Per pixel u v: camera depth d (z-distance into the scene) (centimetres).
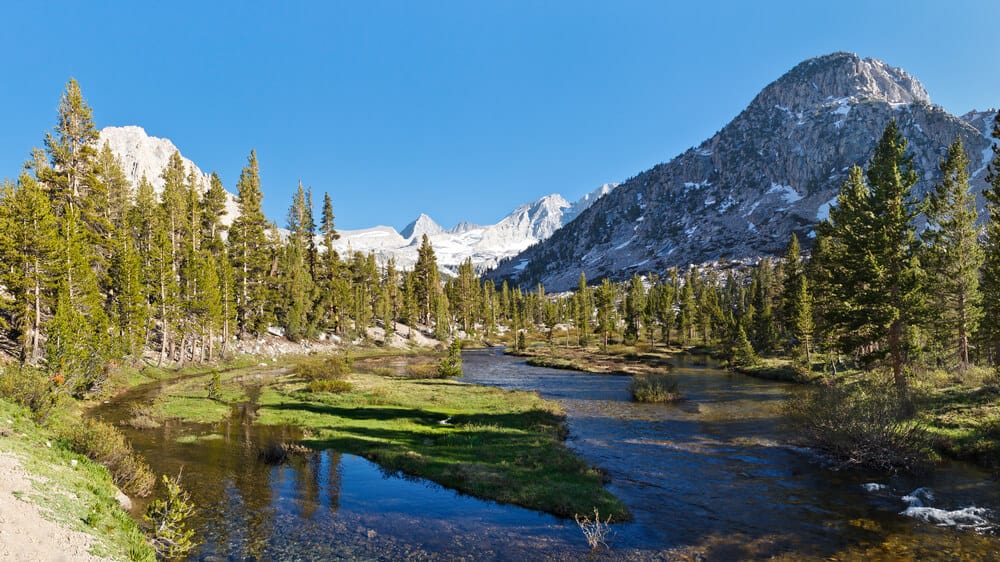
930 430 2572
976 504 1797
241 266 8125
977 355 5166
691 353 10462
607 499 1859
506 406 3988
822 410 2516
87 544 1123
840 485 2072
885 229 3791
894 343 3706
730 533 1594
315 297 9731
